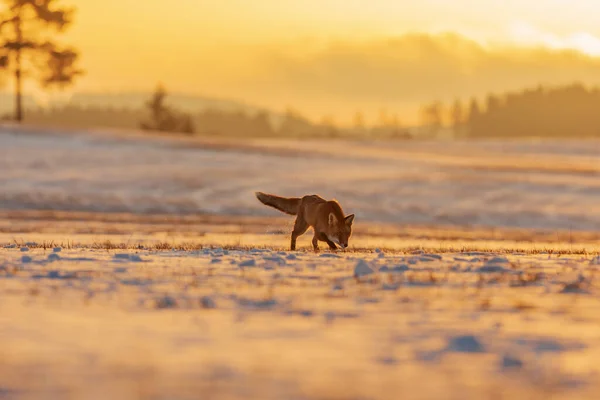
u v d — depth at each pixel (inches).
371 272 1862.7
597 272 2042.3
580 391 845.8
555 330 1207.6
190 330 1175.6
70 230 5022.1
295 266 2078.0
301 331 1174.3
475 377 905.5
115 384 844.6
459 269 2055.9
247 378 885.8
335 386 852.6
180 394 804.0
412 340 1114.1
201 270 1966.0
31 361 961.5
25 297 1477.6
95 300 1451.8
